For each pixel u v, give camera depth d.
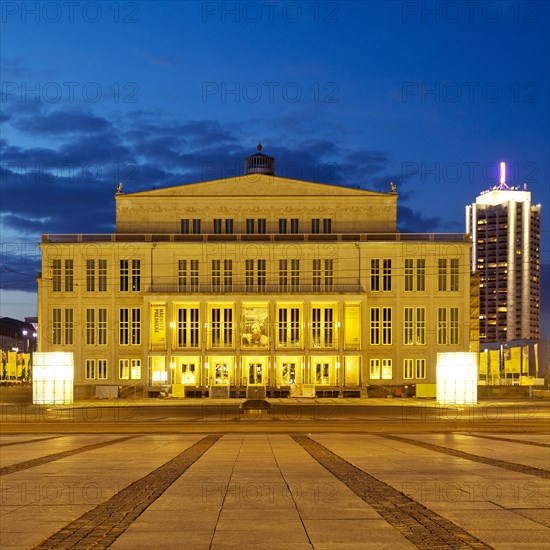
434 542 11.09
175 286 99.31
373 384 98.06
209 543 11.05
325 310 99.00
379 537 11.43
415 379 98.88
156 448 28.23
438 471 19.84
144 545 10.93
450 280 99.69
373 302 99.31
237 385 95.31
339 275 99.31
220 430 40.19
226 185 102.88
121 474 19.36
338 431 39.31
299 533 11.73
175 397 91.75
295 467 21.02
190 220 102.69
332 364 98.94
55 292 99.56
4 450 27.42
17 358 145.12
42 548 10.76
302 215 102.69
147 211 102.69
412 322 99.31
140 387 95.81
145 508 13.99
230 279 99.56
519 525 12.31
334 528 12.11
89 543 11.06
